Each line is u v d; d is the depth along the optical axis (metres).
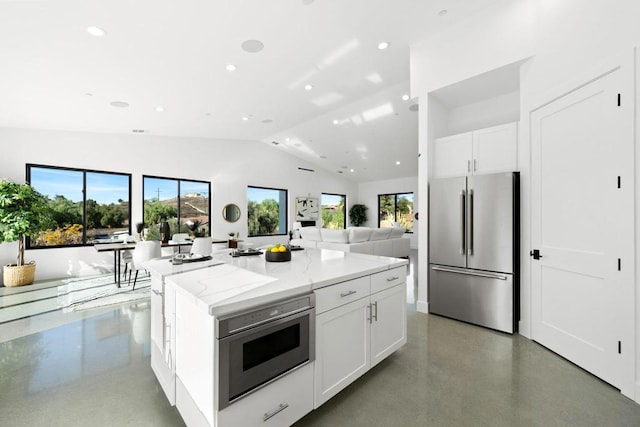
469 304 3.02
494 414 1.63
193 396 1.37
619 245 1.85
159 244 4.44
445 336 2.71
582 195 2.11
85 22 2.39
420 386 1.91
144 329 2.86
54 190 5.18
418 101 3.54
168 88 3.82
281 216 9.44
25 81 3.20
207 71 3.49
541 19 2.49
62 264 5.21
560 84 2.31
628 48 1.78
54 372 2.06
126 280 4.99
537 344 2.53
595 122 2.01
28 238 4.94
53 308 3.50
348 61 3.73
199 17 2.53
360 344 1.87
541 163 2.50
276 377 1.37
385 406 1.70
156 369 1.92
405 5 2.75
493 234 2.85
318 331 1.58
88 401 1.74
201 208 7.35
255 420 1.30
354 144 7.98
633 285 1.77
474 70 2.96
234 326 1.21
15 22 2.27
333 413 1.64
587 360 2.07
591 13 2.09
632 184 1.78
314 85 4.36
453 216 3.13
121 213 5.93
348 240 6.08
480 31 2.92
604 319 1.95
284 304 1.40
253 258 2.35
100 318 3.16
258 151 8.57
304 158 9.82
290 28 2.87
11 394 1.80
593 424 1.55
